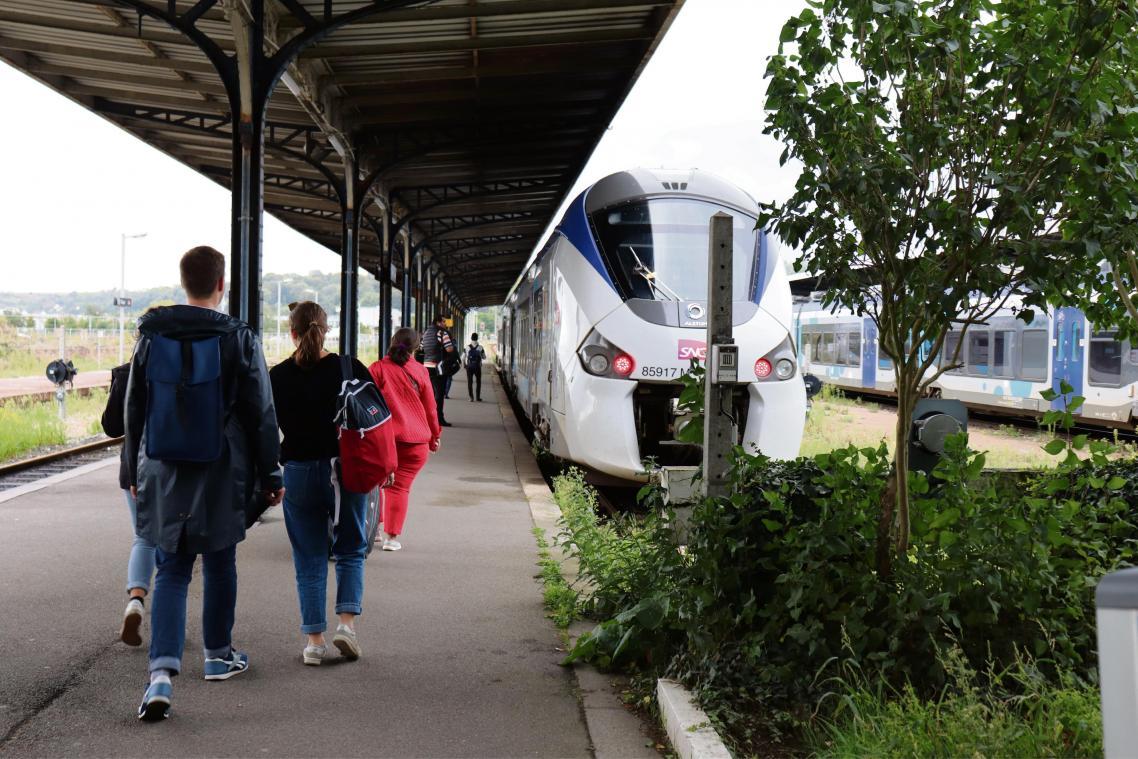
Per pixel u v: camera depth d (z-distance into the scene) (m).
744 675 4.27
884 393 30.81
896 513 4.58
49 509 9.54
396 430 7.77
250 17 9.42
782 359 10.26
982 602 4.19
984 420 27.67
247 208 9.43
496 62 13.20
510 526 9.25
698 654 4.45
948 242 4.29
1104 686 1.59
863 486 4.58
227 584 4.77
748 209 10.93
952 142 4.24
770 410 10.09
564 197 24.19
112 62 13.24
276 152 16.62
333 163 18.97
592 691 4.75
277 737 4.11
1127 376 19.19
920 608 4.07
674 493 5.36
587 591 6.48
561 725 4.32
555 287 11.43
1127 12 3.92
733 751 3.76
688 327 10.23
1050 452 4.54
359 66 12.89
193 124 15.84
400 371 7.95
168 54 12.65
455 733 4.20
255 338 4.41
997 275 4.08
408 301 26.48
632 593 5.67
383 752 3.98
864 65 4.36
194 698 4.55
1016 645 4.14
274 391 5.04
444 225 31.31
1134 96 4.26
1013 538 4.27
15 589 6.43
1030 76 4.01
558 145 18.44
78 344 49.69
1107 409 19.70
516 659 5.24
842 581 4.36
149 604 6.10
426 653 5.32
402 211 26.09
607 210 10.84
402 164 16.50
